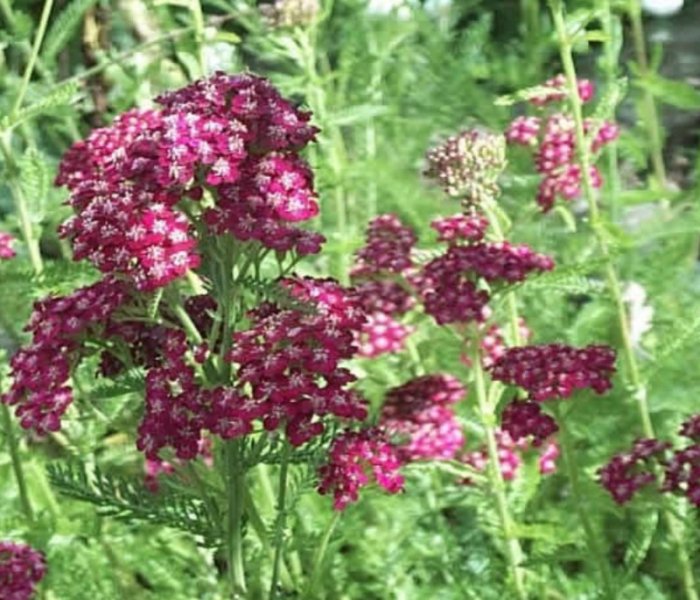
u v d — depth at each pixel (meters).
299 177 0.69
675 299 1.08
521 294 1.02
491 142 0.92
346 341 0.70
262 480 0.92
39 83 1.13
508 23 1.61
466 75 1.28
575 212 1.18
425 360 1.02
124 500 0.72
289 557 0.89
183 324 0.72
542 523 0.92
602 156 1.15
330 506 0.93
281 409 0.68
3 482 0.95
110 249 0.68
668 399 0.98
